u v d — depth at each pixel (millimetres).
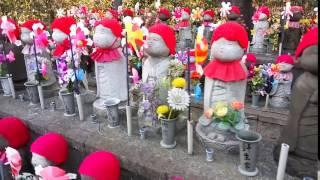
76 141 2545
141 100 2805
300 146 1923
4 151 2680
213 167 2086
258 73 3408
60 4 8086
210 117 2201
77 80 2996
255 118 3215
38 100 3344
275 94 3387
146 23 5949
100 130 2688
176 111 2307
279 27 5129
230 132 2209
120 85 2852
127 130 2648
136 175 2221
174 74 2541
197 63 2160
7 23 3209
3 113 3176
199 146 2365
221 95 2189
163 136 2357
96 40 2650
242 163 1996
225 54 2051
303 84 1875
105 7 7902
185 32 5570
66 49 2977
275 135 2869
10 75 3490
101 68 2809
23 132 2795
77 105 3096
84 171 2082
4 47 3598
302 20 4848
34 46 3162
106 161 2086
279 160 1898
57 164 2377
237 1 5859
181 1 7363
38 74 3234
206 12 5598
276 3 5977
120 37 2727
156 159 2209
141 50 2500
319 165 1479
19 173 2590
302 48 1859
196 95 3273
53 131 2717
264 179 1951
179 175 2020
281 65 3295
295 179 1950
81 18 5258
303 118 1888
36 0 7930
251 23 5996
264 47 4953
